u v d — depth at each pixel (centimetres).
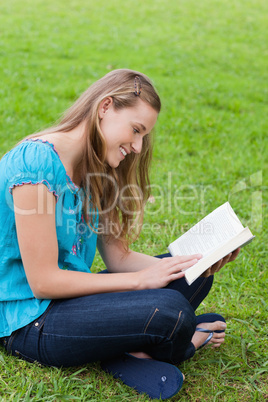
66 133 218
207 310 288
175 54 982
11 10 1200
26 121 568
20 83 704
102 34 1068
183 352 216
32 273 205
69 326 206
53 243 206
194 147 560
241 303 296
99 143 215
